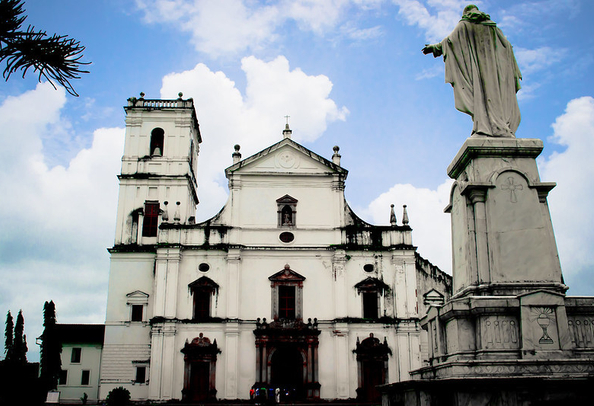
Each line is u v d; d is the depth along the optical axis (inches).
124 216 2001.7
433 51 589.6
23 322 2288.4
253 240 1916.8
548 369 431.8
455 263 551.8
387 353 1817.2
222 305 1849.2
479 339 453.7
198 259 1892.2
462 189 523.8
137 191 2034.9
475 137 533.3
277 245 1911.9
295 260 1907.0
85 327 2199.8
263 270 1892.2
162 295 1839.3
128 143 2090.3
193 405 1626.5
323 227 1935.3
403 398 488.1
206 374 1786.4
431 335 522.0
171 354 1788.9
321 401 1749.5
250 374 1795.0
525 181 522.3
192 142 2230.6
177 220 1925.4
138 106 2113.7
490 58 552.4
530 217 514.3
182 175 2050.9
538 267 502.0
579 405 395.5
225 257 1892.2
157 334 1802.4
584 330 456.1
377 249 1914.4
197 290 1862.7
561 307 451.5
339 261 1893.5
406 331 1839.3
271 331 1806.1
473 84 550.0
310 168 1985.7
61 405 1795.0
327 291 1882.4
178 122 2118.6
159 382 1759.4
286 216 1947.6
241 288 1871.3
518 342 450.6
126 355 1857.8
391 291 1881.2
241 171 1968.5
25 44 293.1
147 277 1934.1
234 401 1743.4
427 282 1939.0
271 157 1987.0
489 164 527.2
